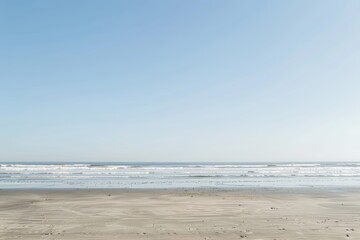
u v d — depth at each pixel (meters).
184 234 10.13
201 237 9.77
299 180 37.56
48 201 17.70
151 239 9.51
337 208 15.94
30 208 15.26
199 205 16.50
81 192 22.30
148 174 46.28
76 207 15.63
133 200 18.38
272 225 11.54
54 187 26.31
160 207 15.76
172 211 14.59
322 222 12.15
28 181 32.62
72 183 30.70
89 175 42.97
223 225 11.52
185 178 38.91
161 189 24.95
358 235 10.05
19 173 45.91
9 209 14.95
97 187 26.66
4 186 26.92
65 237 9.65
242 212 14.42
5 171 50.53
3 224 11.46
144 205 16.42
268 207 16.00
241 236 9.85
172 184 30.41
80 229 10.73
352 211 15.02
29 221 12.06
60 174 44.44
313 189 26.22
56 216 13.17
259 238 9.65
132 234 10.10
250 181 35.09
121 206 16.03
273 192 23.39
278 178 40.66
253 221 12.30
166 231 10.54
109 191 23.08
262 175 46.53
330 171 62.72
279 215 13.71
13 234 9.98
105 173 47.53
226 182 33.38
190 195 21.00
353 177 44.75
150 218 12.85
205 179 37.44
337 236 9.88
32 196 19.84
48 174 44.12
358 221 12.44
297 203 17.66
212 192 22.95
